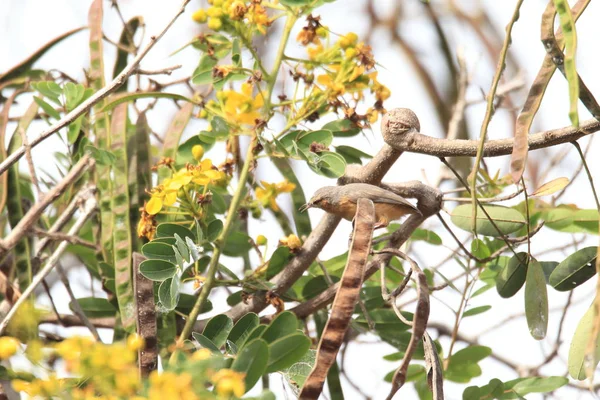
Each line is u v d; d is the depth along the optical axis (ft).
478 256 31.50
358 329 29.68
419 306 20.03
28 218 28.76
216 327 23.12
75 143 32.07
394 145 24.48
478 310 31.96
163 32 25.68
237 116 28.53
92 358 18.54
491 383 28.14
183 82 34.24
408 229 26.00
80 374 18.71
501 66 20.65
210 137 28.48
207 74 29.12
